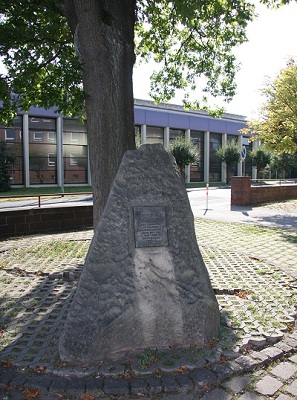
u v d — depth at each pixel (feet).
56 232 34.17
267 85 58.23
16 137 104.12
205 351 11.30
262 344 12.01
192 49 31.99
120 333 11.09
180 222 11.72
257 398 9.48
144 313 11.25
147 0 26.91
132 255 11.26
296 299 16.02
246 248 27.12
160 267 11.40
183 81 33.99
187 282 11.60
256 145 165.07
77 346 10.79
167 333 11.49
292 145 59.26
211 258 23.75
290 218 43.47
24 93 21.63
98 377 10.16
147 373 10.25
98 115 18.47
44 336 12.56
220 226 37.60
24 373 10.37
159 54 32.53
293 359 11.34
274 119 57.67
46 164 109.70
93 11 17.67
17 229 32.50
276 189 64.90
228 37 30.91
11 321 13.89
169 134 136.15
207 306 11.71
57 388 9.70
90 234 33.04
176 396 9.56
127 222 11.34
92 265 11.12
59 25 22.26
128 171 11.64
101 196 18.81
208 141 146.72
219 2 25.88
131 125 19.47
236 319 13.79
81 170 116.78
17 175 104.99
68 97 21.95
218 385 10.02
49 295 16.78
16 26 19.80
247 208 53.52
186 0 21.57
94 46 17.97
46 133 108.78
